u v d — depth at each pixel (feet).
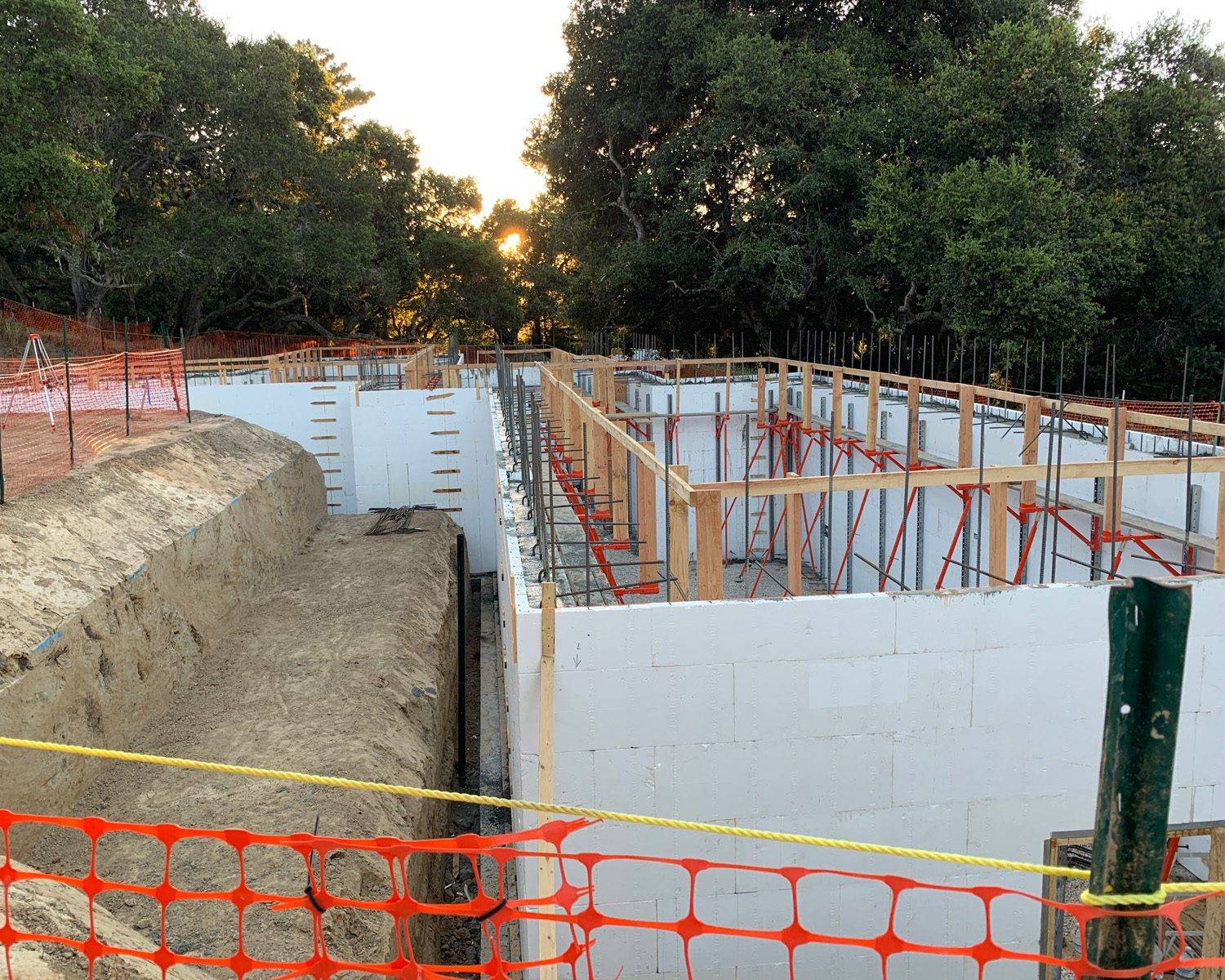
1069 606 19.75
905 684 19.63
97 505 33.42
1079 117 74.43
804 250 87.15
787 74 82.64
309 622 40.14
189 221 100.01
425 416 63.98
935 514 44.09
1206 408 57.77
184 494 40.14
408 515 60.49
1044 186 67.31
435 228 142.00
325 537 55.83
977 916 20.62
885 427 50.11
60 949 14.35
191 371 79.77
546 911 19.26
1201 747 20.95
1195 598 20.43
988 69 74.69
